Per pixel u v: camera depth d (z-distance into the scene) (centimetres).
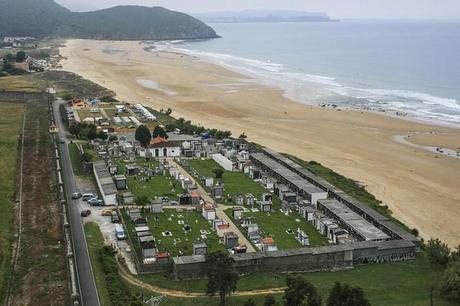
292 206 14488
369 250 11506
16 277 10012
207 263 9956
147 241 11606
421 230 14100
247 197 14750
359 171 18975
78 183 15712
